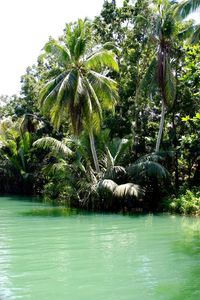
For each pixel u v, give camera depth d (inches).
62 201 1113.4
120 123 1157.1
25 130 1460.4
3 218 782.5
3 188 1608.0
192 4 812.6
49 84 936.9
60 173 979.3
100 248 510.6
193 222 730.2
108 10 1187.9
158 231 634.8
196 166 1104.8
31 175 1427.2
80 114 917.8
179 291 348.8
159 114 1171.3
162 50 962.7
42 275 393.1
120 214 847.7
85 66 951.0
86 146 993.5
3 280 377.4
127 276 390.6
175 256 470.3
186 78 439.5
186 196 888.3
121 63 1194.6
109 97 936.3
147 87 997.8
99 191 896.9
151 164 903.7
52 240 560.7
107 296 336.5
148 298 332.2
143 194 901.8
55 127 948.6
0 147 1487.5
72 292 345.7
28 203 1101.7
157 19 948.6
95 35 1194.6
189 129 1071.0
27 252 486.9
